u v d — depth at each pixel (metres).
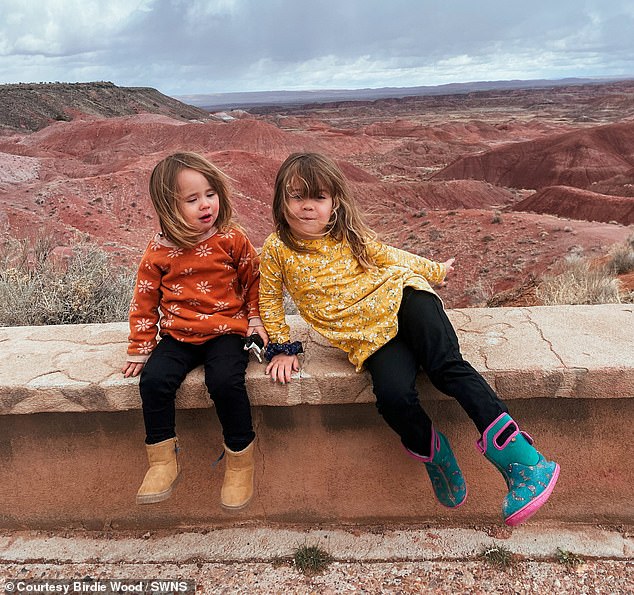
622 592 2.31
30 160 84.06
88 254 5.64
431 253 36.50
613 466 2.57
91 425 2.65
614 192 81.50
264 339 2.45
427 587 2.41
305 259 2.32
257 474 2.71
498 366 2.32
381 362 2.21
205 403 2.42
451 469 2.34
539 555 2.52
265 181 77.56
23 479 2.77
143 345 2.42
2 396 2.46
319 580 2.48
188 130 126.31
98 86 196.00
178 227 2.26
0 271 5.38
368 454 2.66
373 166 126.19
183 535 2.79
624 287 10.23
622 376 2.25
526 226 36.56
